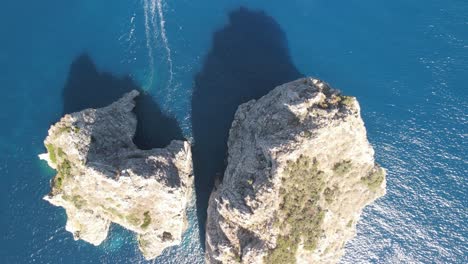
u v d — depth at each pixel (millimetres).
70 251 91062
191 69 94000
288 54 95562
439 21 98625
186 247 92375
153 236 87125
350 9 98375
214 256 83312
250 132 86062
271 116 83000
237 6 96250
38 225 91188
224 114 93250
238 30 95688
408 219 95125
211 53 94625
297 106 79875
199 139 92438
